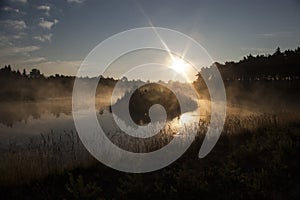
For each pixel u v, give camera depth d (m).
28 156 11.39
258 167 10.38
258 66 55.28
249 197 8.24
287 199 8.03
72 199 8.75
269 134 13.66
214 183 9.37
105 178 10.27
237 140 14.26
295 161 10.46
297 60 50.19
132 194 8.84
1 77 89.50
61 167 10.77
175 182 9.70
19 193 9.19
